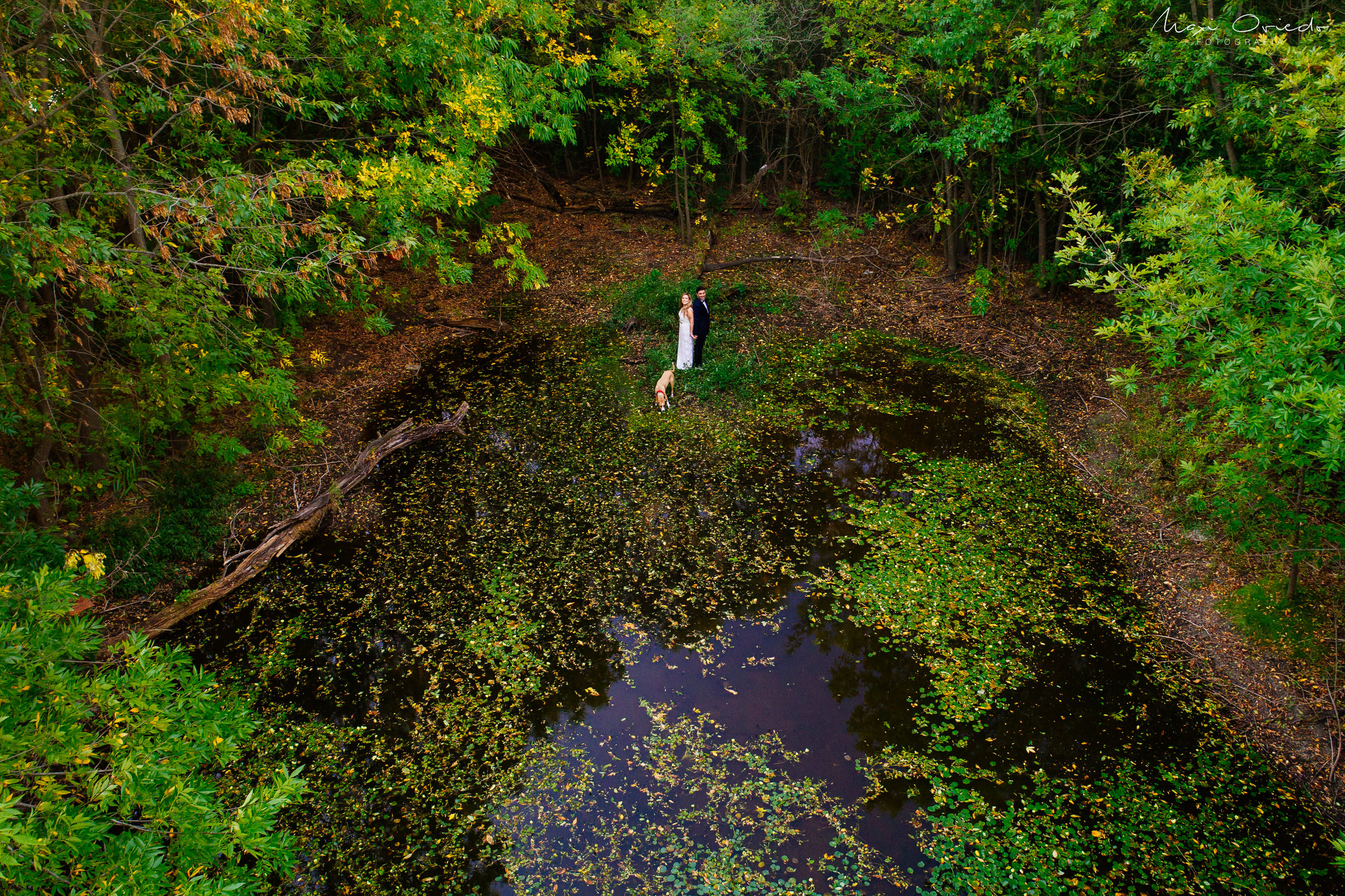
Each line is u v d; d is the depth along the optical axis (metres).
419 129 9.56
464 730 5.89
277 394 7.64
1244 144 9.04
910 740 5.85
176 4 6.14
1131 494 8.80
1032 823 5.16
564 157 20.02
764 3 15.60
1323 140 6.14
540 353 12.66
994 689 6.29
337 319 13.15
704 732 5.91
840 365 12.45
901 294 15.08
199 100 6.52
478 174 9.83
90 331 7.05
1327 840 5.04
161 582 7.34
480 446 9.91
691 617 7.16
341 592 7.36
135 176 6.69
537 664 6.55
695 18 14.16
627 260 16.41
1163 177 7.42
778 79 17.59
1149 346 6.34
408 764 5.58
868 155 17.09
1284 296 4.92
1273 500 6.37
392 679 6.37
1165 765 5.61
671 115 16.38
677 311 13.53
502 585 7.50
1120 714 6.05
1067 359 12.26
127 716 3.51
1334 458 4.41
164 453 8.65
